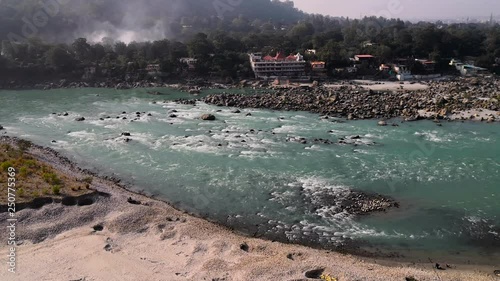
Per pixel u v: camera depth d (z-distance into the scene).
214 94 119.56
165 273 32.31
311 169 57.38
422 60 169.38
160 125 82.62
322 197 48.94
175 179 54.19
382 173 56.22
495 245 39.56
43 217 39.47
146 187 51.81
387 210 46.06
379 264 35.56
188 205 47.03
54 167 55.62
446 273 34.03
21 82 139.75
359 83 141.75
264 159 61.38
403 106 96.56
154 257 34.59
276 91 127.81
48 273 31.86
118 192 47.88
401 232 41.50
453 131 77.94
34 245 35.50
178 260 34.25
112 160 61.38
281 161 60.50
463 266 35.72
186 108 100.75
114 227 39.03
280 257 34.81
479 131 77.94
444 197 49.38
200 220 42.38
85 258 34.00
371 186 52.06
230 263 33.50
